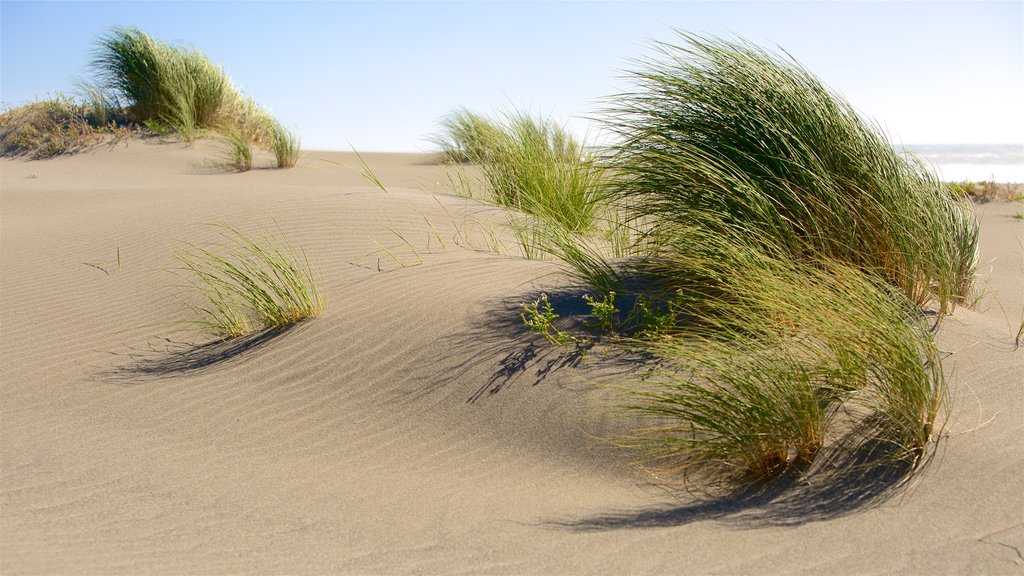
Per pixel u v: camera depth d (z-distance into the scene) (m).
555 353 4.47
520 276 5.70
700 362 3.78
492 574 2.71
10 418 4.58
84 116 17.77
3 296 6.88
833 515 2.98
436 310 5.25
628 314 4.79
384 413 4.36
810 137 5.03
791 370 3.62
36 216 10.16
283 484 3.63
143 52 17.36
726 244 4.55
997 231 9.91
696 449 3.58
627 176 5.43
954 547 2.68
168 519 3.24
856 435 3.46
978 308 5.33
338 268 6.36
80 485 3.62
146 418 4.54
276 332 5.49
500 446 3.92
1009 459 3.20
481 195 9.35
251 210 8.23
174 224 8.20
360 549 2.94
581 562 2.77
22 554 2.84
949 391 3.81
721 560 2.71
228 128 17.17
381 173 14.62
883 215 4.84
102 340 5.82
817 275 4.48
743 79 5.17
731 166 4.95
